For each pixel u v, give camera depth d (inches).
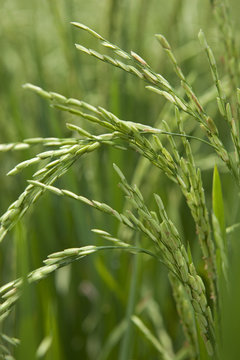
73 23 19.2
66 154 19.3
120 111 31.9
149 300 30.4
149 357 28.9
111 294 30.0
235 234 21.2
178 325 31.2
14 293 19.4
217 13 22.7
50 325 25.5
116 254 30.5
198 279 20.0
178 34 40.0
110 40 34.3
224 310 20.1
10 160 36.5
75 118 35.4
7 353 20.2
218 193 21.1
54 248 31.2
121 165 30.3
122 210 30.6
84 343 32.4
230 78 22.8
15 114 33.2
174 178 20.3
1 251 33.1
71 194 19.3
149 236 20.1
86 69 41.4
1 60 40.6
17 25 42.3
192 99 20.0
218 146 20.1
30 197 19.5
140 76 19.6
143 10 37.0
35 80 39.0
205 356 21.3
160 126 30.4
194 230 33.6
